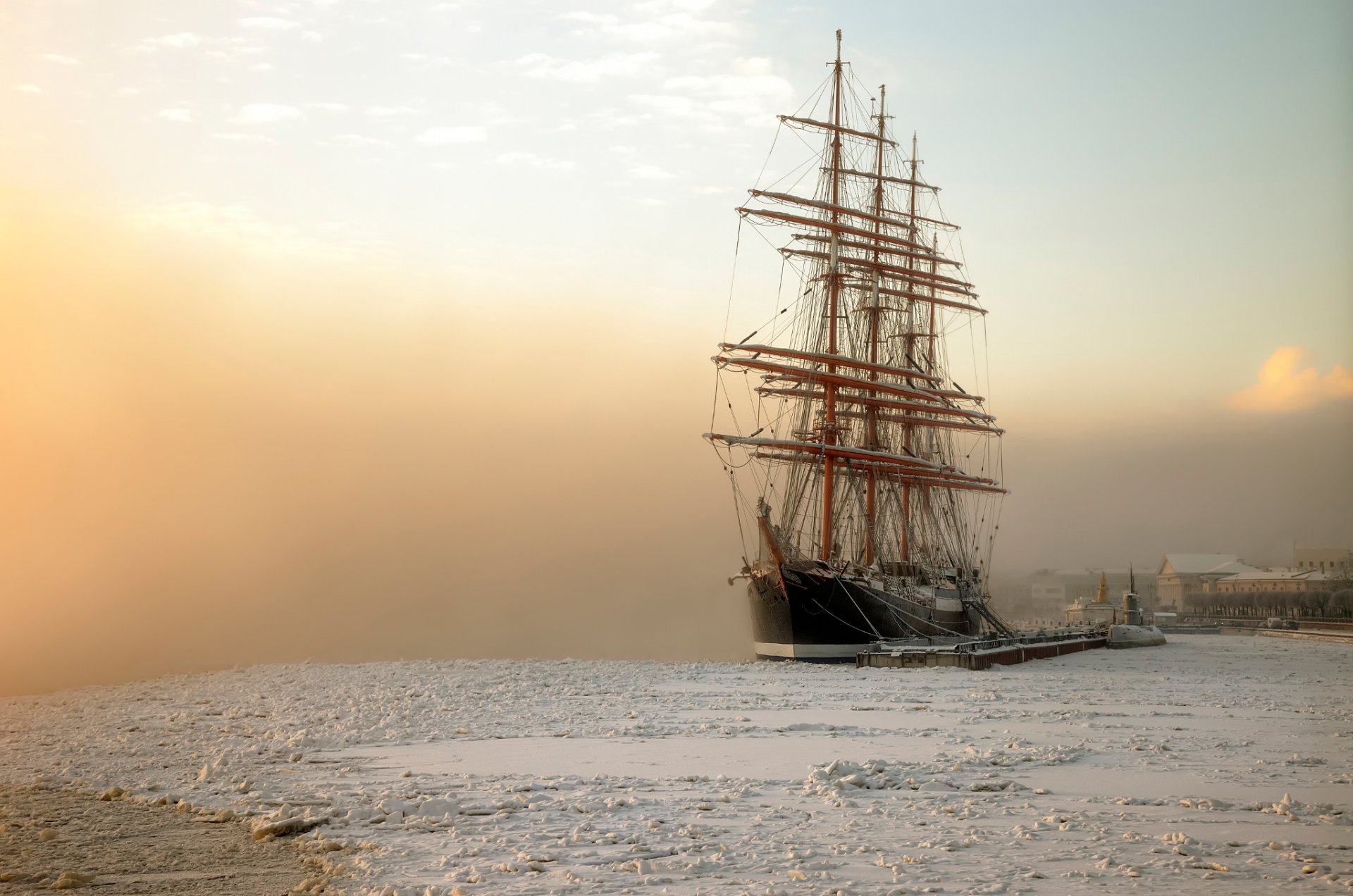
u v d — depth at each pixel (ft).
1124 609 448.65
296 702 144.36
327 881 50.55
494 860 54.54
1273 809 66.90
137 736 108.37
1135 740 102.37
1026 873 51.08
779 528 308.81
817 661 295.48
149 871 53.11
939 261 444.14
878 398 400.06
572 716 126.93
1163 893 47.52
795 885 49.32
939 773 81.87
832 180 383.65
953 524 437.17
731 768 86.63
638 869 52.29
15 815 67.62
